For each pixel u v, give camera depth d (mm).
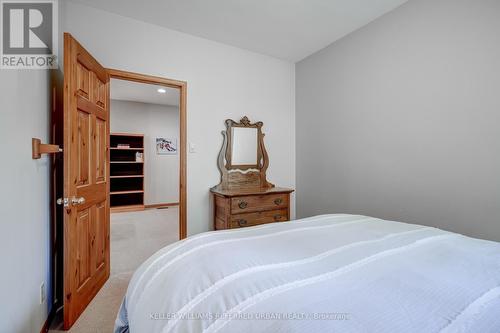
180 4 2238
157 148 6145
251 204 2697
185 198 2754
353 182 2705
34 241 1399
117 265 2646
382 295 704
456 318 612
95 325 1657
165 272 913
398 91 2273
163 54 2615
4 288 1052
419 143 2121
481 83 1758
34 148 1372
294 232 1325
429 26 2045
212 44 2904
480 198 1769
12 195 1130
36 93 1454
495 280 808
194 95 2799
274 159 3391
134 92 5016
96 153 2082
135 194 6004
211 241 1162
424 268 889
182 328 621
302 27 2615
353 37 2693
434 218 2021
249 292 708
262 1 2201
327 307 641
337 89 2887
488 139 1729
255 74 3215
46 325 1594
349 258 973
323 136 3088
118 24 2391
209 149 2904
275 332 557
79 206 1759
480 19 1760
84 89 1852
